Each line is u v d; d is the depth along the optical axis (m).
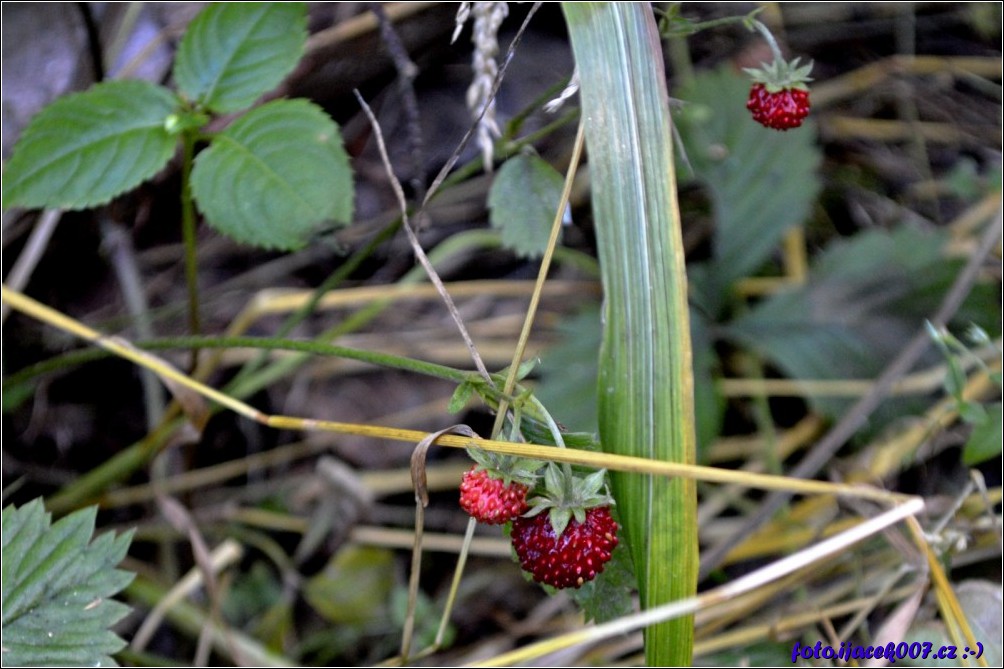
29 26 0.50
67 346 0.52
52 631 0.39
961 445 0.51
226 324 0.54
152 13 0.50
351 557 0.51
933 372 0.52
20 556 0.39
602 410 0.38
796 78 0.41
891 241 0.54
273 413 0.53
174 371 0.44
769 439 0.52
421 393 0.54
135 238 0.54
